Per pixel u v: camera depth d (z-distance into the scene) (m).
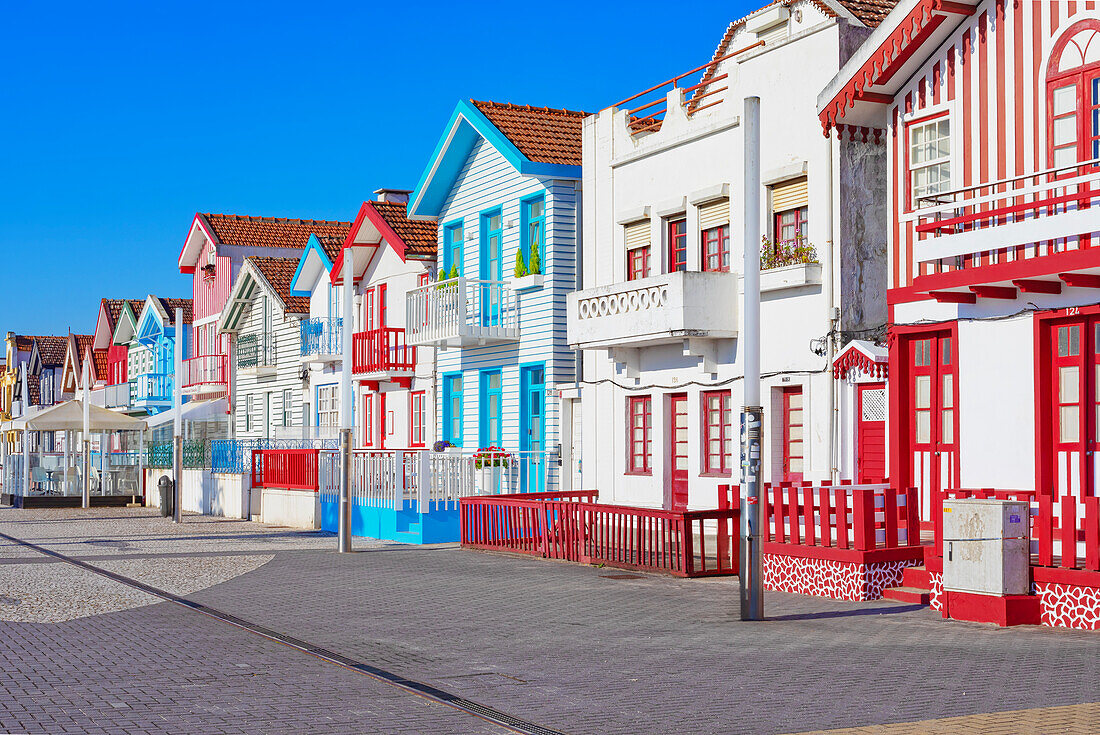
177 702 9.10
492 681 9.90
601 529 19.33
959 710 8.52
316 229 50.84
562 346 26.50
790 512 15.93
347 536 22.25
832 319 19.14
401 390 33.25
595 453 25.23
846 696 9.08
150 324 59.31
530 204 27.53
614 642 11.85
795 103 20.12
